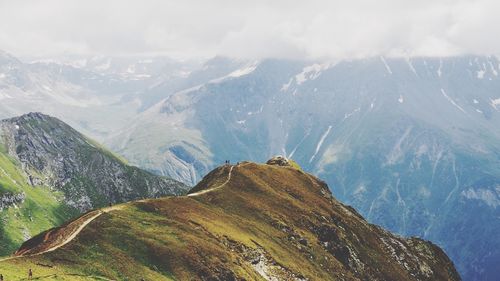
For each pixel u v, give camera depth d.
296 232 184.88
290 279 151.75
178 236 130.00
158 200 152.62
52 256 101.94
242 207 184.12
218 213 168.25
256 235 166.12
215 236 144.50
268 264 152.00
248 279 130.25
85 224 120.69
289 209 198.62
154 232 127.44
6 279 82.19
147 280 108.19
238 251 146.00
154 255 118.31
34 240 124.56
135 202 145.38
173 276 115.44
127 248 116.94
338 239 199.62
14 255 113.69
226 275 125.81
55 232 123.12
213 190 187.38
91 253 108.81
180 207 155.88
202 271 121.19
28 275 87.69
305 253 177.12
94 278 97.75
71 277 93.12
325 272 175.62
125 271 107.88
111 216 128.12
